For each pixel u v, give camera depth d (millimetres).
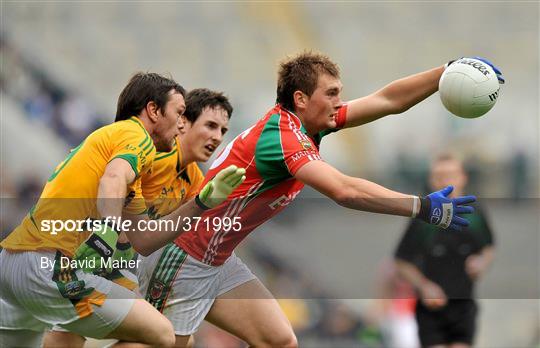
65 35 68000
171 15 69750
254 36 68562
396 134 57844
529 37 69562
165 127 15000
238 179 14008
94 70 66312
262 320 15883
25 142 50188
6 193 47750
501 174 56406
